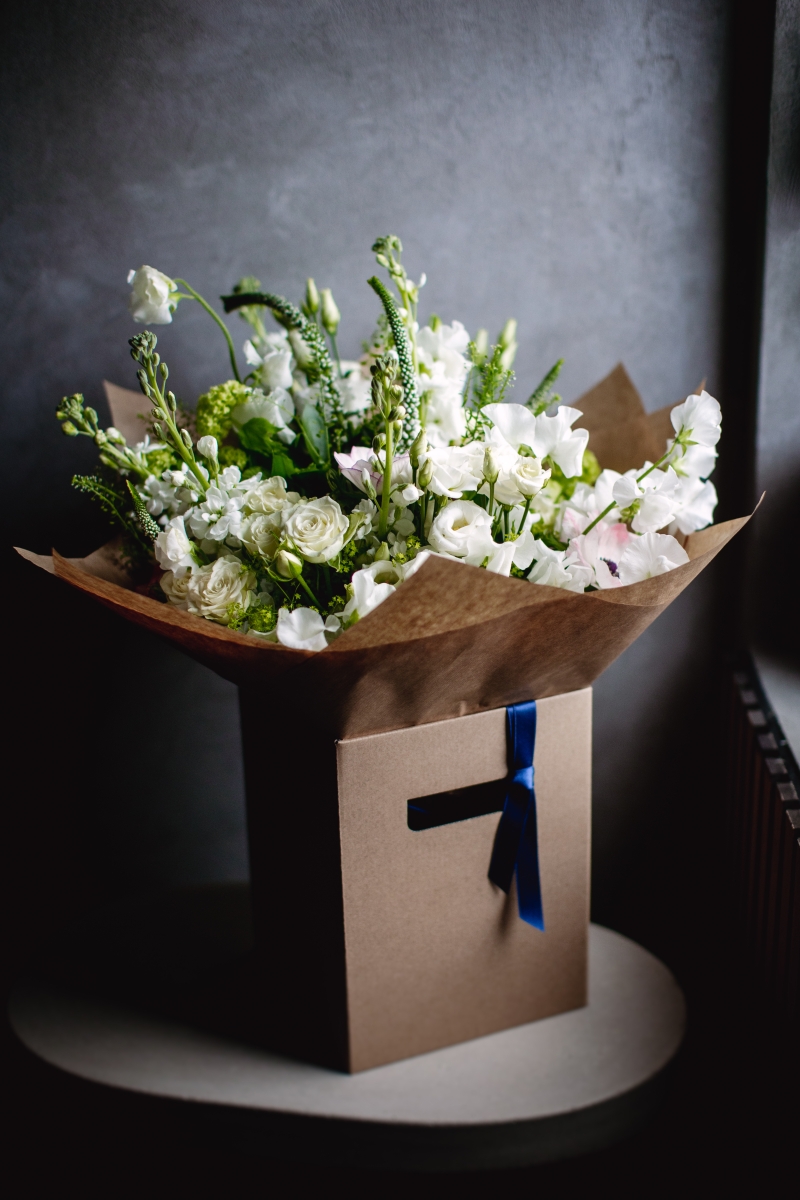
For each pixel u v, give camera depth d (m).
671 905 1.68
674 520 1.26
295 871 1.25
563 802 1.26
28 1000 1.34
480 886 1.24
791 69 1.43
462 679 1.15
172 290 1.28
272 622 1.17
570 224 1.52
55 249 1.44
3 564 1.50
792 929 1.30
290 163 1.46
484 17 1.46
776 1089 1.38
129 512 1.34
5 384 1.46
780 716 1.41
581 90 1.49
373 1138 1.19
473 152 1.49
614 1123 1.22
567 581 1.18
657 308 1.55
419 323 1.52
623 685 1.62
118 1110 1.23
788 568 1.54
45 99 1.41
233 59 1.43
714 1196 1.51
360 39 1.45
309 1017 1.29
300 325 1.29
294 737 1.20
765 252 1.47
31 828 1.57
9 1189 1.51
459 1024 1.27
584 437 1.20
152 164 1.44
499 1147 1.19
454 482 1.15
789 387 1.50
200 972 1.38
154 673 1.56
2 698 1.53
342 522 1.15
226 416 1.31
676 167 1.52
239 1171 1.41
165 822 1.60
